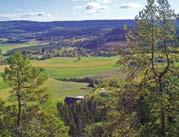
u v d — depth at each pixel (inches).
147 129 1044.5
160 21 1056.8
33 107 1386.6
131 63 1071.0
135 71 1066.7
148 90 1045.8
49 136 1390.3
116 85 1088.8
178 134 1019.3
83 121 3398.1
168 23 1050.7
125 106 1064.2
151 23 1059.3
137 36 1074.7
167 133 1027.3
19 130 1354.6
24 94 1384.1
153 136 1039.6
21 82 1382.9
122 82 1079.0
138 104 1055.6
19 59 1374.3
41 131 1380.4
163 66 1049.5
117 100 1069.8
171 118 1042.1
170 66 1039.6
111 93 1079.0
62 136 1421.0
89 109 3398.1
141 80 1056.8
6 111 1375.5
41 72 1444.4
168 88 1035.3
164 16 1051.3
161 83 1036.5
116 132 1066.1
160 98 1031.6
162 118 1034.1
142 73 1061.1
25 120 1378.0
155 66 1054.4
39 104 1395.2
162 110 1032.8
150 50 1059.9
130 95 1058.7
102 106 1091.3
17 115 1379.2
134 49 1068.5
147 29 1055.6
